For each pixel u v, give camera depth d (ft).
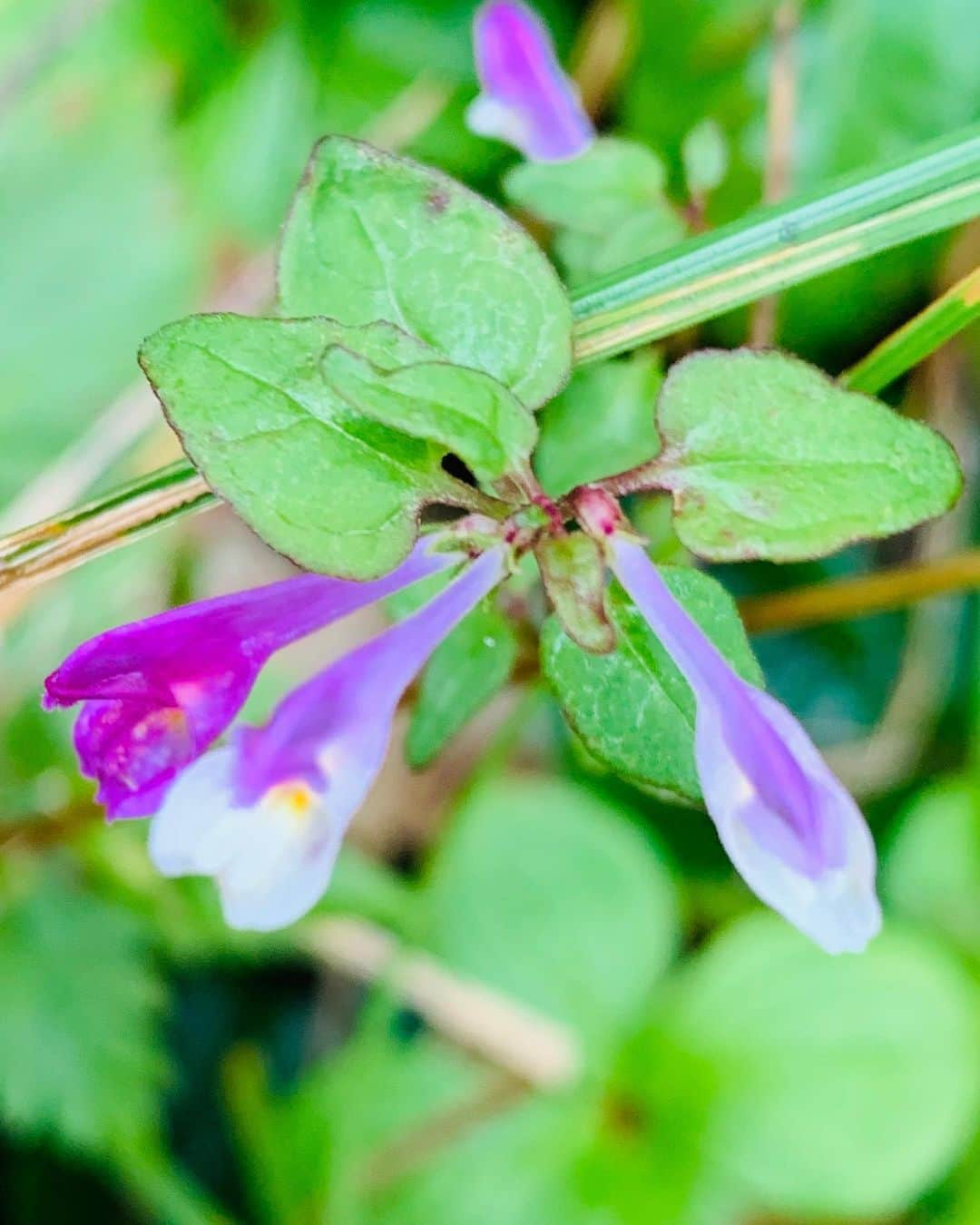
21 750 0.96
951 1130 0.88
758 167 0.96
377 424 0.61
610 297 0.67
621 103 1.02
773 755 0.60
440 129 1.05
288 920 0.60
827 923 0.59
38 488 0.97
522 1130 0.93
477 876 0.96
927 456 0.61
